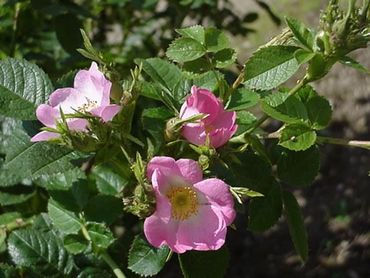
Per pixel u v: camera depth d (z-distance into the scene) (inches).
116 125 15.8
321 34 15.7
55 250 19.2
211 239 15.0
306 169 17.6
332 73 56.4
